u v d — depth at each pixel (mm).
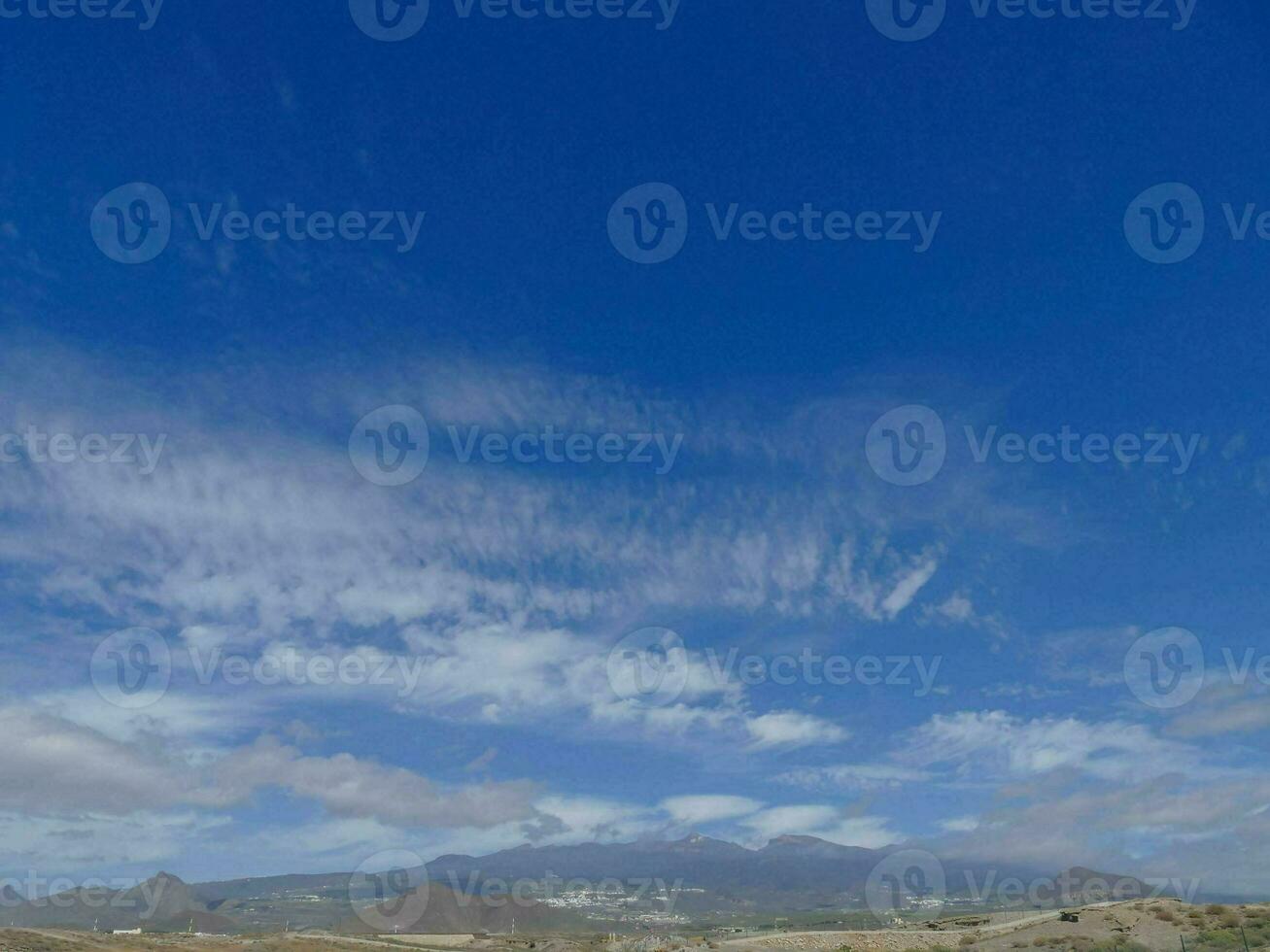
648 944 99812
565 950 103000
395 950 104812
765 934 112188
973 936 86875
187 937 109062
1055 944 78875
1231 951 71250
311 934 125500
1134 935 78312
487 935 130875
